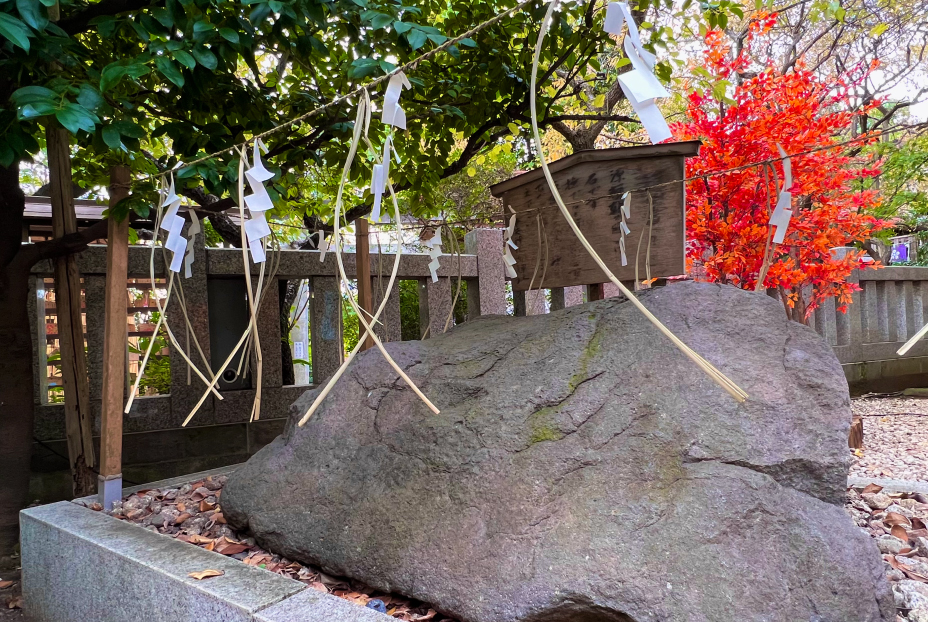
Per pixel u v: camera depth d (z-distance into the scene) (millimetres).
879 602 1616
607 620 1619
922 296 7844
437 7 4008
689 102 4465
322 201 5609
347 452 2463
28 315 3611
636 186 2736
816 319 6867
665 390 2018
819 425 1889
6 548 3234
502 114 4219
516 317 2916
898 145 9312
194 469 4324
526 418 2125
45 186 6094
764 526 1688
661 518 1726
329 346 4852
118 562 2225
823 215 4297
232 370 4574
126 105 2570
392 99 1527
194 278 4332
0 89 2936
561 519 1821
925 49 8758
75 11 3057
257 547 2480
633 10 4281
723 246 4367
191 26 2480
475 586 1779
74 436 3400
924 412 6074
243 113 3316
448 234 3682
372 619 1670
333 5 2814
